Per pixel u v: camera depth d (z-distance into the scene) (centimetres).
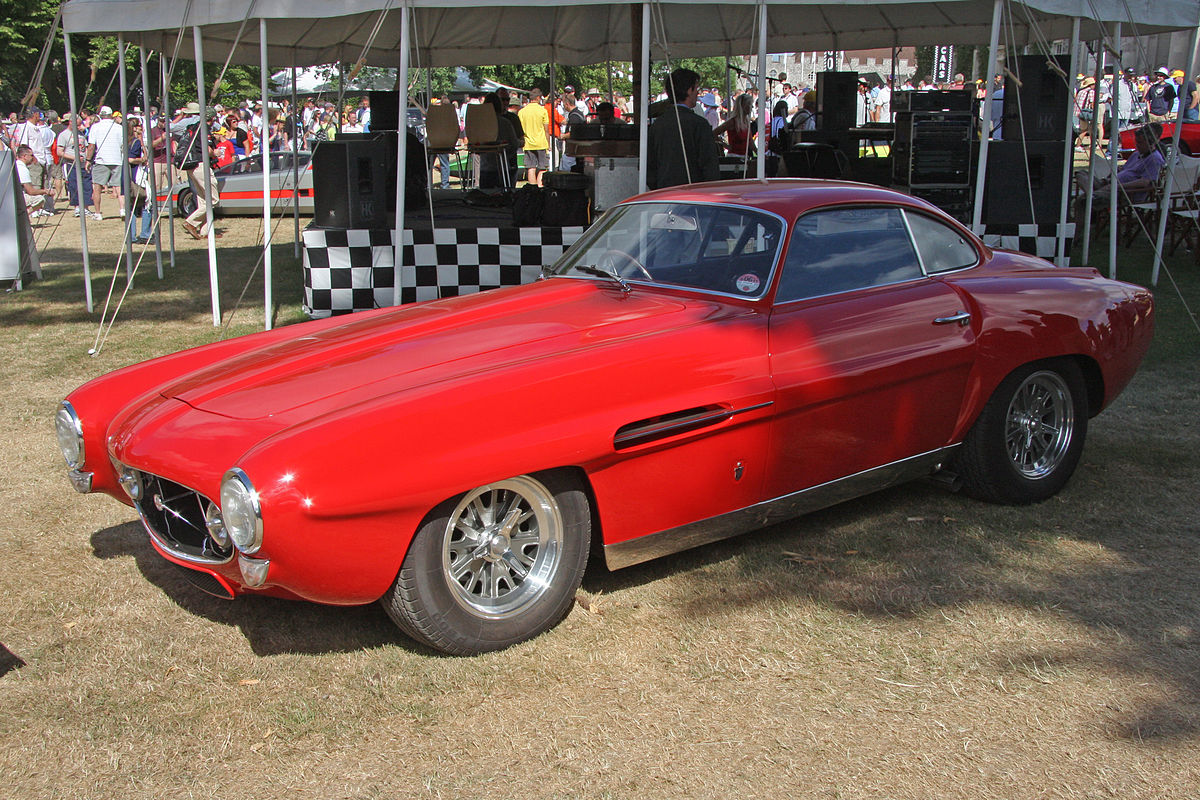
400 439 285
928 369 388
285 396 323
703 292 383
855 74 1193
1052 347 418
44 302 966
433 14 1078
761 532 411
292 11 698
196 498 312
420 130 1549
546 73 2606
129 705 295
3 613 354
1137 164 1117
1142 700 288
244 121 2356
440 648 312
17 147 1611
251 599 363
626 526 333
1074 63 809
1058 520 419
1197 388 605
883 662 311
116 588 373
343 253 795
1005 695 292
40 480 488
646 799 250
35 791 257
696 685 300
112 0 769
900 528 412
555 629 335
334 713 289
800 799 249
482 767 263
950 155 948
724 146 1212
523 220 823
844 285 389
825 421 368
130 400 365
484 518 313
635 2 680
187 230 1519
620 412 319
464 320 377
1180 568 372
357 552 283
